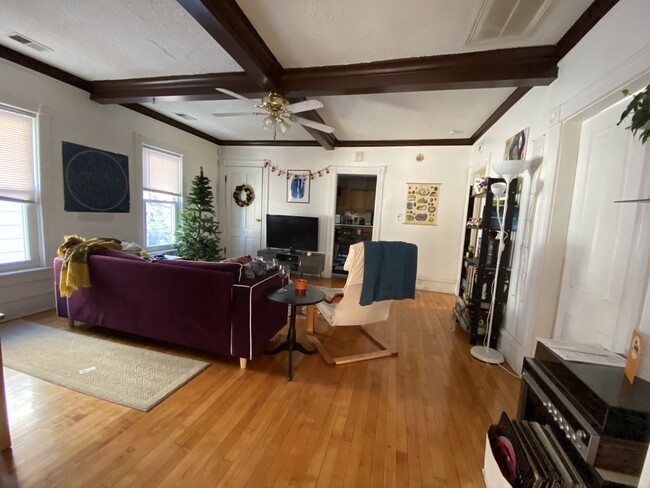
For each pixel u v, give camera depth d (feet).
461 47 7.04
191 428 5.26
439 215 15.81
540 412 4.39
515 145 9.15
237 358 7.84
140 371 6.89
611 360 3.89
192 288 7.22
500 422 4.49
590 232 5.88
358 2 5.68
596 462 3.00
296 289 7.43
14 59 8.63
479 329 9.42
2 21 7.02
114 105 11.89
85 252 8.09
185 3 5.33
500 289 8.84
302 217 17.35
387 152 16.26
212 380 6.80
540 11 5.66
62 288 8.14
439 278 16.08
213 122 14.94
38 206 9.70
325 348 8.68
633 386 3.29
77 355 7.47
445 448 5.09
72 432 5.02
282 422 5.52
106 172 11.69
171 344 8.33
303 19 6.25
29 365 6.91
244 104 12.26
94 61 8.93
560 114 6.56
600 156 5.76
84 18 6.80
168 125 14.64
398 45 7.09
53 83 9.73
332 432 5.34
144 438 4.98
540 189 7.28
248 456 4.73
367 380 7.12
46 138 9.68
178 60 8.61
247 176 18.62
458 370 7.77
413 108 11.13
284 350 8.36
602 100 5.30
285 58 7.84
